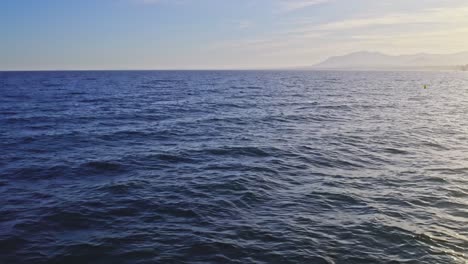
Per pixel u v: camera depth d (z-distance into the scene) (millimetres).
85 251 8258
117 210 10648
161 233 9172
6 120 28047
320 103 42531
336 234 9195
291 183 13367
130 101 44594
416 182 13539
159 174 14352
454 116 31953
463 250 8430
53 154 17484
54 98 47875
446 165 15945
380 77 153500
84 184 13086
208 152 18000
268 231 9328
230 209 10805
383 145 19984
